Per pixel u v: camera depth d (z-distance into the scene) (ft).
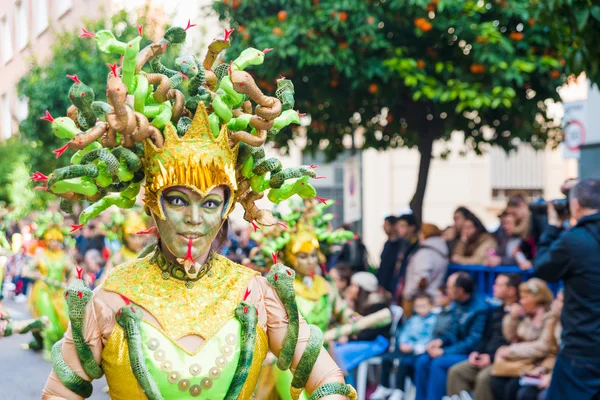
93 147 9.62
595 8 17.94
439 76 29.27
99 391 26.11
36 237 34.12
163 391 9.33
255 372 9.86
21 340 37.42
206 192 9.42
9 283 55.16
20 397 25.88
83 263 37.70
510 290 21.65
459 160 57.57
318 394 9.93
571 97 38.14
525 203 24.59
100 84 41.70
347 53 27.96
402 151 57.93
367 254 33.58
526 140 32.58
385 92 29.66
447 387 21.75
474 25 27.96
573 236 16.92
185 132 9.50
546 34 28.35
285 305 9.92
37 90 43.68
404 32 29.48
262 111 9.61
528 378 19.90
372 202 58.23
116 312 9.51
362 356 22.89
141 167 9.67
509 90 27.45
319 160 57.72
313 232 19.99
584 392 16.71
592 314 16.71
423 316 23.77
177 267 9.73
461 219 26.16
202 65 10.08
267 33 27.78
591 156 27.25
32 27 75.92
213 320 9.62
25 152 56.24
